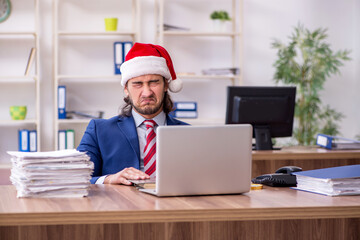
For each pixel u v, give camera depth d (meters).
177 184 1.67
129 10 5.04
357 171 1.84
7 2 4.81
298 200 1.61
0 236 1.61
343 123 5.40
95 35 4.99
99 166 2.33
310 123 5.09
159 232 1.68
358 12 5.32
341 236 1.76
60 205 1.51
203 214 1.45
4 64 4.86
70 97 4.99
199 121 4.90
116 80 5.04
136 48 2.28
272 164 3.38
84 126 4.06
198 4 5.15
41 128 4.90
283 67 4.97
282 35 5.28
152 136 2.31
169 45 5.13
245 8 5.23
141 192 1.80
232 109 3.50
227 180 1.72
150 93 2.26
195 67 5.17
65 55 4.96
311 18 5.31
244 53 5.25
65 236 1.64
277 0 5.27
